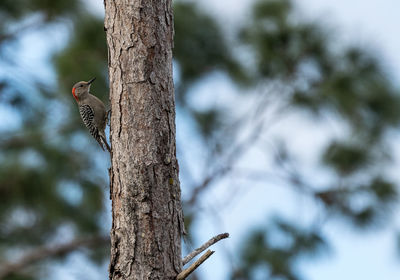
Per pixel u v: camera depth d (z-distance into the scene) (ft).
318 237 42.93
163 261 20.81
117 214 21.31
